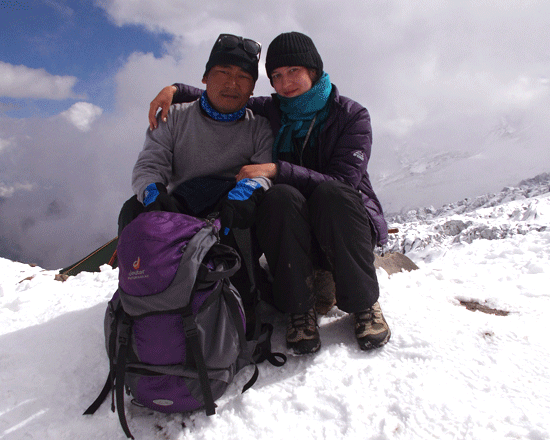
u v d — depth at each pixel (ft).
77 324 6.78
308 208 5.73
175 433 4.48
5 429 4.62
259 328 5.37
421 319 6.45
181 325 4.27
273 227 5.45
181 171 7.25
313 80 6.74
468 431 4.14
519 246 12.06
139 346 4.30
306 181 6.14
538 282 8.64
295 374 5.41
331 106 6.75
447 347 5.64
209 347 4.37
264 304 7.36
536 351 5.46
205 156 7.09
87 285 8.98
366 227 5.66
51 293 8.60
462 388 4.83
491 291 8.04
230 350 4.54
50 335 6.51
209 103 6.99
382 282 8.46
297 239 5.48
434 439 4.09
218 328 4.47
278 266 5.56
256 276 6.33
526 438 4.02
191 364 4.28
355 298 5.61
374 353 5.70
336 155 6.64
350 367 5.37
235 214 5.42
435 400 4.57
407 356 5.55
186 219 4.91
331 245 5.58
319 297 6.95
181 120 7.11
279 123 7.14
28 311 7.61
